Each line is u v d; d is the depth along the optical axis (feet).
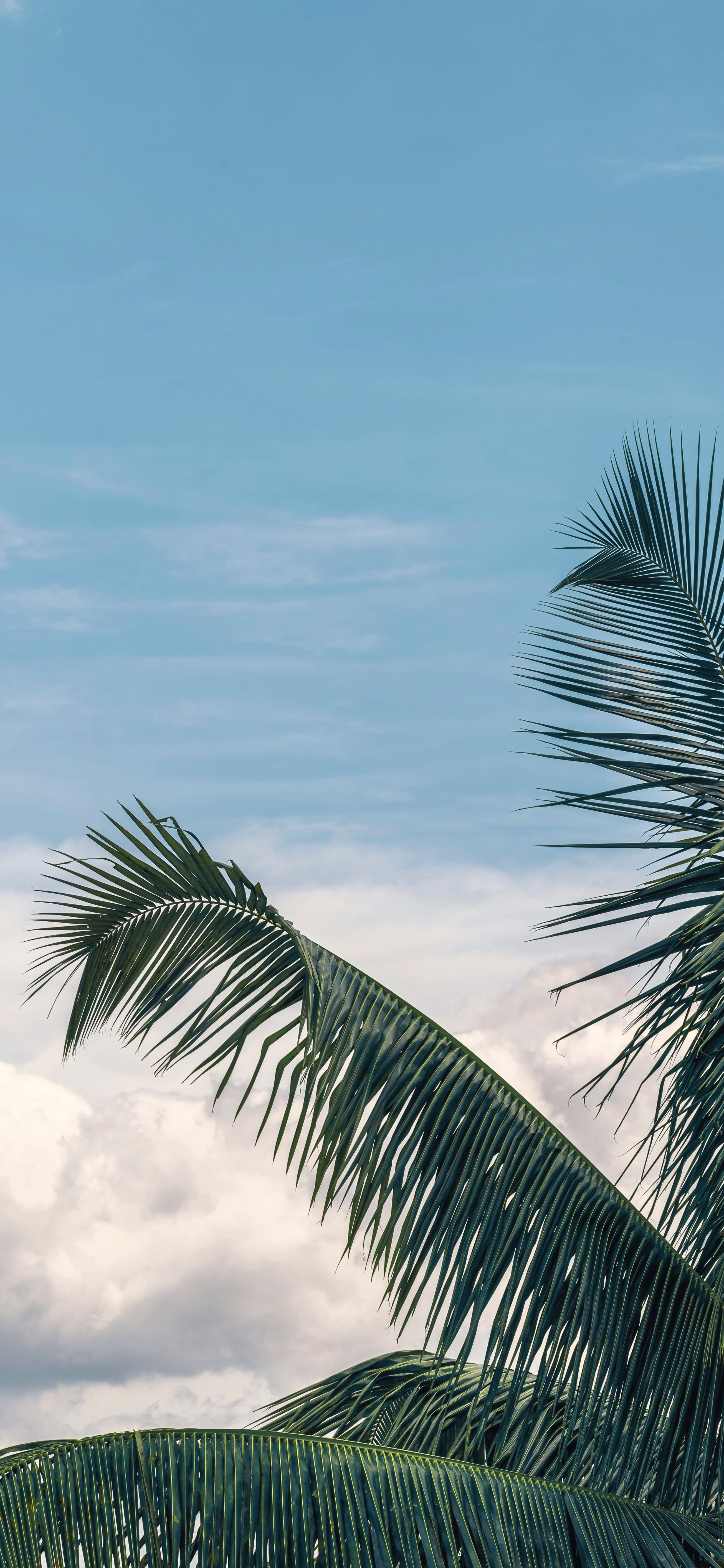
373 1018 14.15
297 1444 11.81
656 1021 14.51
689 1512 13.93
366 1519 11.40
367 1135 13.41
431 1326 12.98
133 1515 11.02
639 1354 13.91
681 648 17.53
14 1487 10.88
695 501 19.42
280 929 14.35
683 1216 14.32
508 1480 12.55
